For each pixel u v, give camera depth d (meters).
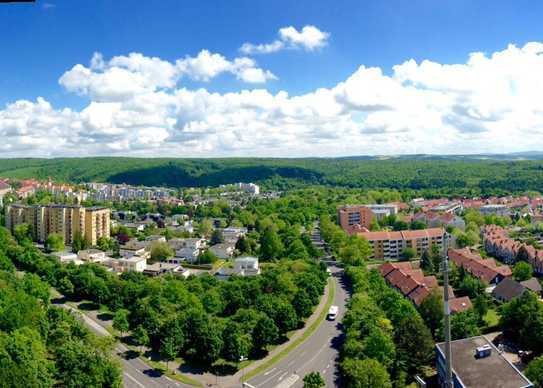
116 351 183.62
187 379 163.25
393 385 151.50
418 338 162.50
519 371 146.38
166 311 199.12
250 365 174.12
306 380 147.00
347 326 189.88
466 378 142.75
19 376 129.38
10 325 165.50
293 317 196.12
